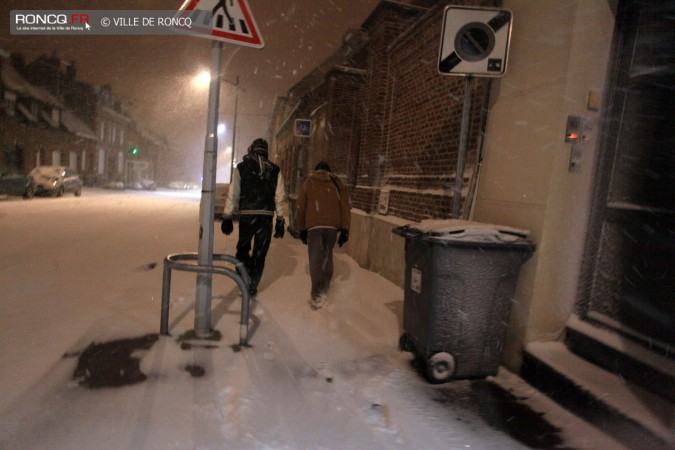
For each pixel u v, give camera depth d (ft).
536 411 9.46
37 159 112.37
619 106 10.80
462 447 8.07
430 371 10.49
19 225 34.83
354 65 43.39
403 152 22.13
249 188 16.17
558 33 10.84
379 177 25.18
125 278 18.67
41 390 9.00
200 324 12.21
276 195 16.88
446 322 10.53
